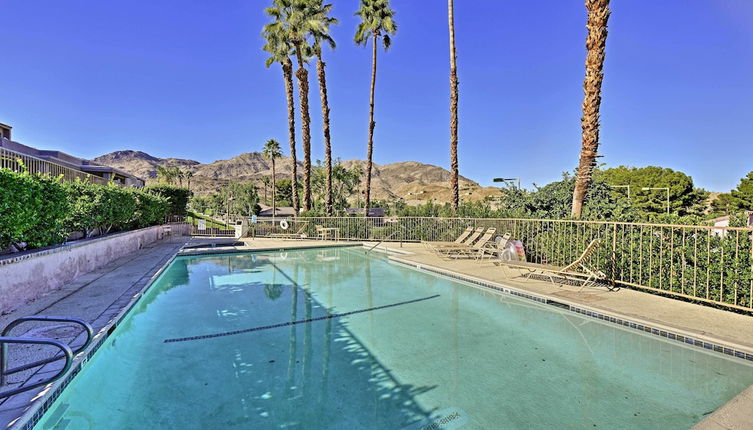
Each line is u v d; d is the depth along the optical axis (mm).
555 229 8195
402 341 4574
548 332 4855
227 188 73312
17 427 2416
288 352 4246
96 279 7180
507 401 3145
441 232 14625
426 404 3113
